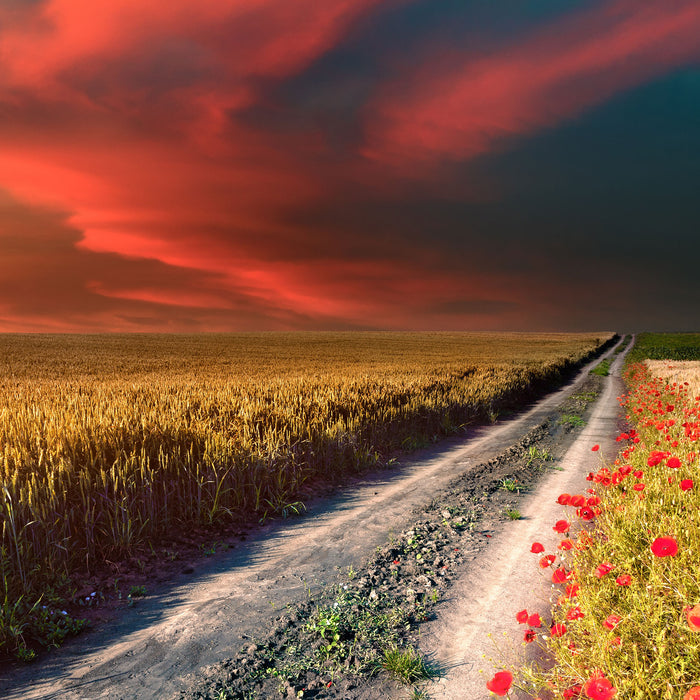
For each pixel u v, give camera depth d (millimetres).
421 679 3256
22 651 3645
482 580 4809
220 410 10523
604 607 3090
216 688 3234
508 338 102562
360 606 4332
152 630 4051
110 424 7754
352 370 27469
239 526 6688
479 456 11047
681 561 3227
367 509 7430
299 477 8430
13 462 5840
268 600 4539
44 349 52500
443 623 3996
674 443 7066
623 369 39125
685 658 2535
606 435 12914
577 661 2838
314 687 3227
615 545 3904
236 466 7348
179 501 6512
